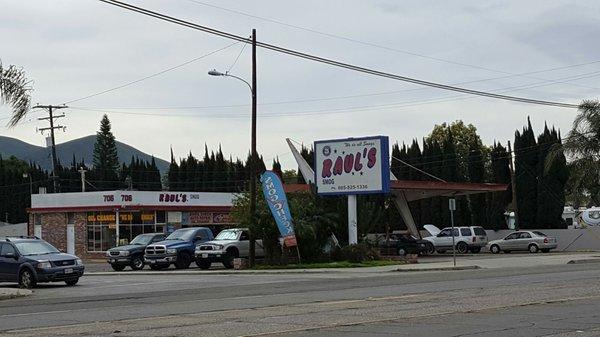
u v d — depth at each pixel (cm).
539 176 6266
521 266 3475
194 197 6053
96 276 3566
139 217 5722
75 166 10650
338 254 3906
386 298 1875
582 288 2041
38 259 2761
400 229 6738
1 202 10381
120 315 1652
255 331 1305
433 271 3297
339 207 4009
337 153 4059
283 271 3425
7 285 3041
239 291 2303
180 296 2169
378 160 3962
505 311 1513
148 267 4428
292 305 1762
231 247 3916
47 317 1659
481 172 6869
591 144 4894
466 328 1277
